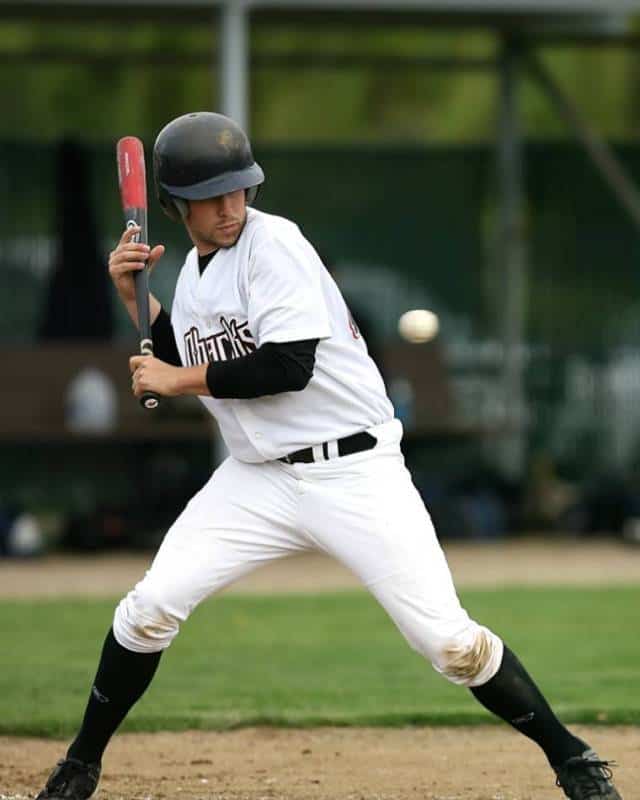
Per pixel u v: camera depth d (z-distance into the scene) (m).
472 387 56.44
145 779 21.08
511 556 47.69
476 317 56.66
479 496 53.03
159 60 54.25
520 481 55.69
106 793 20.14
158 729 24.47
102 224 54.78
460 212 56.62
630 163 57.22
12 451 53.81
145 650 17.94
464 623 17.48
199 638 33.03
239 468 18.00
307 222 56.00
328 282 17.62
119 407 52.09
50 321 53.31
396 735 24.20
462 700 26.44
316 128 67.12
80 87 63.44
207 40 64.56
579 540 52.00
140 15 47.38
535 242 57.16
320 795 20.03
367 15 49.16
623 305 57.28
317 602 38.22
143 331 17.98
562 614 35.75
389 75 67.06
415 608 17.36
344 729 24.64
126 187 18.44
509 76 55.03
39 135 62.53
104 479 54.31
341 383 17.47
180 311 18.16
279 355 16.92
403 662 30.25
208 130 17.27
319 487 17.50
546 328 57.09
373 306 56.31
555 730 17.91
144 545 49.66
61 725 24.23
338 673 29.08
